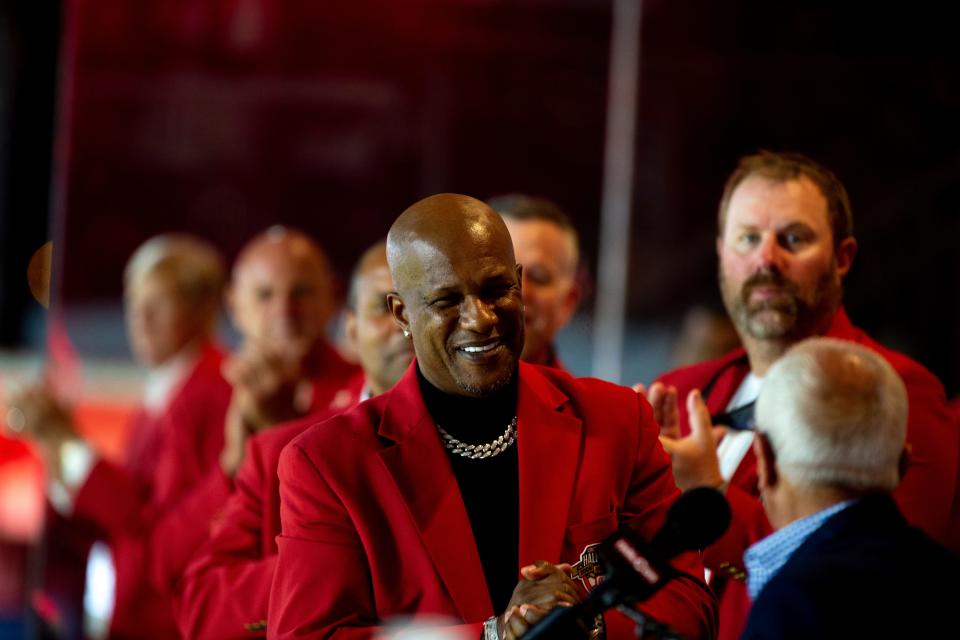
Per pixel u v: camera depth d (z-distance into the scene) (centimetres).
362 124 2169
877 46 1684
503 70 2058
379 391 763
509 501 568
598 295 1872
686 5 1848
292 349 1053
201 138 2234
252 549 721
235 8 2189
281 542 576
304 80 2184
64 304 2153
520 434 570
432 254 536
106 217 2198
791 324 720
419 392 578
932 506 681
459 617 546
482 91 2072
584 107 2012
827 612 451
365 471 564
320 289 1068
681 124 1866
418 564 554
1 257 1612
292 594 561
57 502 1147
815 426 488
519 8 2027
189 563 804
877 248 1598
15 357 1595
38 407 1127
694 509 461
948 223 1599
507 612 506
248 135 2203
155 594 1051
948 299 1566
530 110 2044
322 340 1070
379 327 750
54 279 1559
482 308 532
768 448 506
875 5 1680
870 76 1691
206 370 1111
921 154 1647
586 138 2014
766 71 1786
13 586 1377
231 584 693
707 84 1844
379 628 544
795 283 716
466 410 573
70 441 1114
